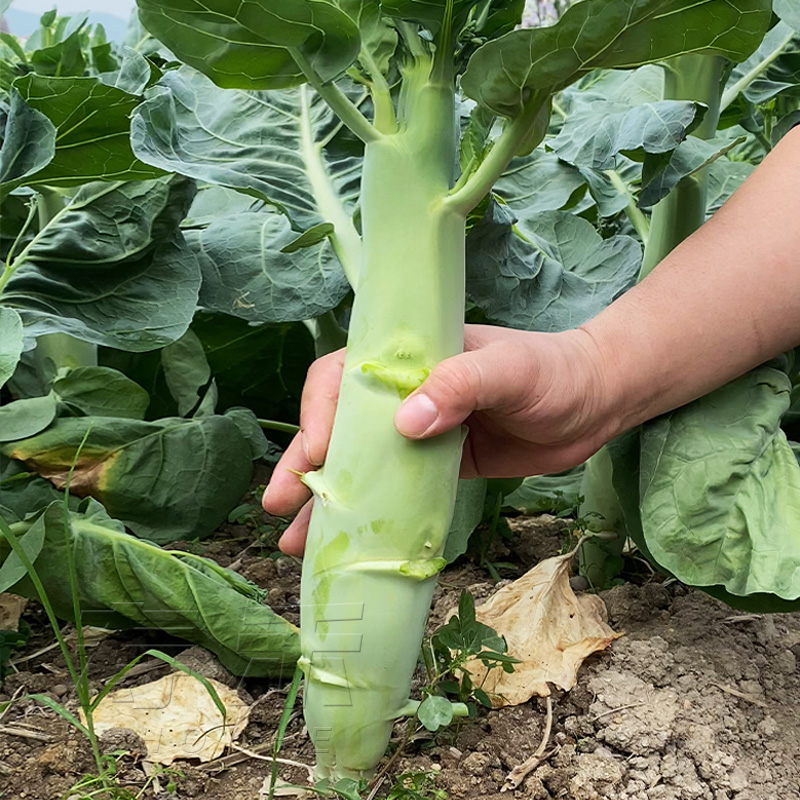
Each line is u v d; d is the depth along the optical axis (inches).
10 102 37.7
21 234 45.6
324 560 28.7
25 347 39.2
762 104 55.4
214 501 48.9
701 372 35.9
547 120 29.9
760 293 34.9
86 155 41.3
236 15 26.6
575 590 46.9
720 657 39.5
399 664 29.0
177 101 44.9
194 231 53.7
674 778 33.3
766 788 33.2
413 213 28.2
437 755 33.8
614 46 26.2
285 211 40.2
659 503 36.6
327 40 27.1
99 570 37.8
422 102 28.1
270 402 66.4
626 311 35.4
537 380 31.6
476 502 46.1
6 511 40.9
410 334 28.4
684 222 42.6
